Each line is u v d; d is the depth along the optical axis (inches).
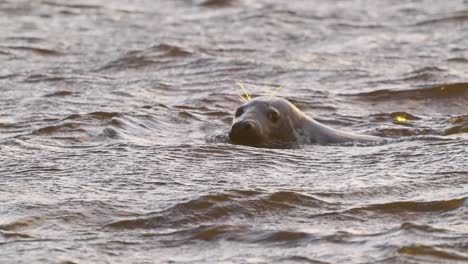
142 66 2898.6
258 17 3818.9
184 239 1304.1
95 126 2028.8
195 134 2022.6
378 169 1646.2
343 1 4328.3
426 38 3383.4
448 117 2228.1
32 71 2775.6
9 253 1248.2
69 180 1574.8
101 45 3243.1
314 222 1359.5
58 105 2297.0
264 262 1216.8
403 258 1213.1
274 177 1598.2
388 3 4244.6
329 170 1651.1
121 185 1541.6
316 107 2338.8
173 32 3521.2
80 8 4003.4
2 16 3769.7
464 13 3782.0
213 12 3988.7
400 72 2780.5
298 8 4082.2
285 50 3179.1
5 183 1563.7
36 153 1784.0
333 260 1215.6
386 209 1405.0
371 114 2262.6
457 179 1551.4
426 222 1347.2
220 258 1234.6
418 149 1781.5
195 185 1539.1
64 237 1309.1
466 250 1240.2
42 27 3570.4
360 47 3230.8
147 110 2182.6
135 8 4069.9
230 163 1691.7
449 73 2726.4
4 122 2091.5
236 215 1385.3
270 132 1924.2
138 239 1305.4
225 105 2337.6
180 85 2610.7
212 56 3034.0
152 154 1747.0
